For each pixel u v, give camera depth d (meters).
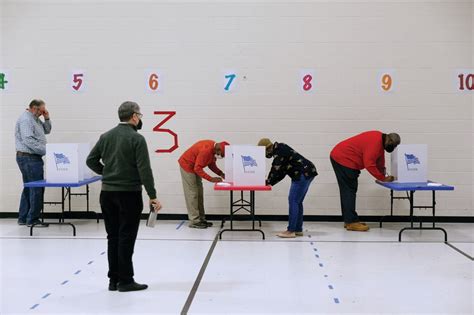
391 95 7.64
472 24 7.57
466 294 4.36
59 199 7.86
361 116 7.65
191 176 7.24
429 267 5.20
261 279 4.80
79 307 4.05
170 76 7.74
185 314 3.91
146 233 6.89
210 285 4.62
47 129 7.43
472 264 5.32
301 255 5.70
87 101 7.78
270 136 7.71
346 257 5.60
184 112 7.75
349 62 7.65
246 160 6.40
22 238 6.51
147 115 7.76
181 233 6.90
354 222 7.13
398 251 5.89
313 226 7.39
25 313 3.93
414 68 7.62
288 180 7.75
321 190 7.72
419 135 7.64
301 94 7.67
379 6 7.59
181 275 4.93
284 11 7.65
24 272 5.02
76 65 7.77
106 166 4.34
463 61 7.59
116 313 3.93
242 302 4.17
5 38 7.78
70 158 6.59
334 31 7.64
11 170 7.84
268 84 7.69
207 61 7.71
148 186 4.27
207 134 7.74
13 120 7.80
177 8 7.70
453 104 7.62
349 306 4.08
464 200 7.66
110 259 4.47
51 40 7.77
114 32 7.75
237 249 5.98
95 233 6.81
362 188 7.70
